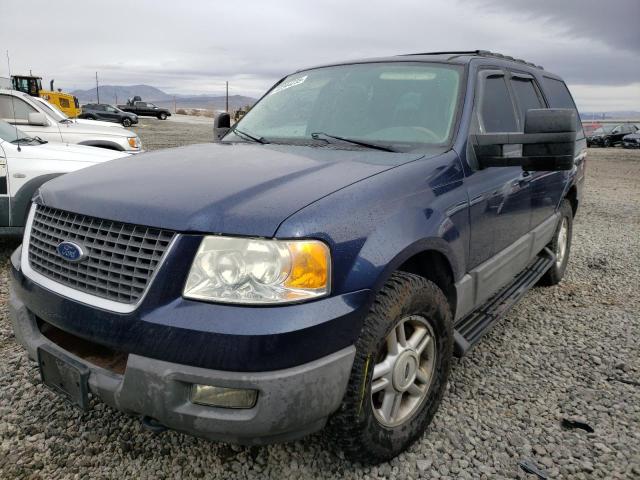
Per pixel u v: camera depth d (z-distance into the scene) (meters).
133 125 36.66
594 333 4.07
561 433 2.75
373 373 2.20
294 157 2.67
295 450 2.54
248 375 1.85
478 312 3.46
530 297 4.90
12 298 2.48
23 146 5.54
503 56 4.05
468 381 3.26
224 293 1.88
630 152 27.94
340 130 3.17
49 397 2.93
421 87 3.21
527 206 3.75
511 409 2.96
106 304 2.03
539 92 4.32
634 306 4.71
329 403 2.01
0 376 3.13
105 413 2.80
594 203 11.36
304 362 1.92
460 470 2.45
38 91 25.08
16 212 5.34
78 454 2.48
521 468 2.48
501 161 2.87
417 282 2.38
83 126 9.46
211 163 2.58
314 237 1.96
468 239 2.83
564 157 2.67
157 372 1.90
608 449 2.62
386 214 2.25
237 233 1.91
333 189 2.19
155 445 2.56
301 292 1.92
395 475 2.40
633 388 3.24
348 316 2.02
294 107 3.51
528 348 3.78
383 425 2.35
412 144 2.92
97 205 2.17
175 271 1.92
